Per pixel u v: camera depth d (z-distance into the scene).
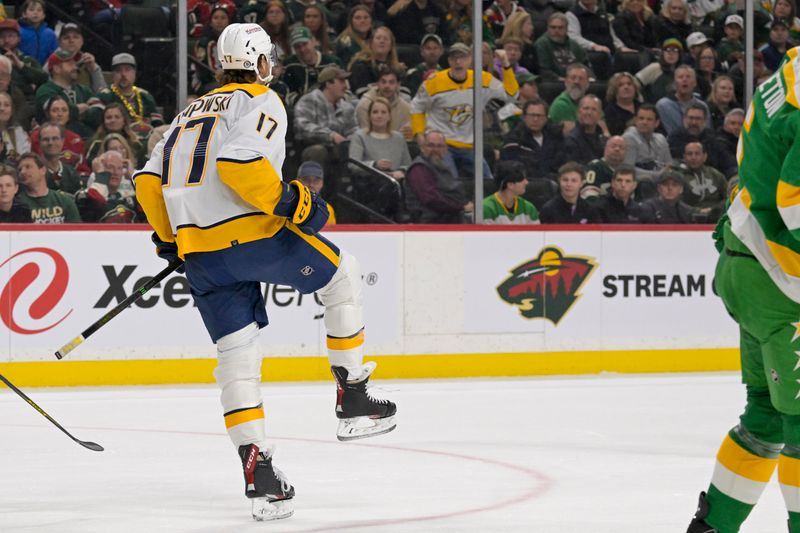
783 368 6.66
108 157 21.77
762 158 6.62
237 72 9.43
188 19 22.77
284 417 15.85
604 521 9.01
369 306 20.64
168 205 9.26
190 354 19.84
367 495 10.21
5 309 18.94
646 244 22.00
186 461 12.21
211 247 9.13
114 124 21.88
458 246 21.08
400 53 23.22
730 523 7.25
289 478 11.14
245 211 9.09
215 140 9.04
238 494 10.32
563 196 23.55
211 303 9.35
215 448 13.11
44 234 19.11
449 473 11.42
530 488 10.56
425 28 23.38
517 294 21.39
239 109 9.02
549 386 19.67
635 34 24.39
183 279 19.81
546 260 21.52
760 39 25.38
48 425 15.02
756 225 6.69
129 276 19.58
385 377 20.73
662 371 22.14
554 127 23.66
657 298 22.09
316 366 20.39
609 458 12.38
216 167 8.98
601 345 21.81
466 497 10.10
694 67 24.53
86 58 21.95
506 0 23.64
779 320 6.66
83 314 19.34
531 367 21.48
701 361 22.34
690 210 24.30
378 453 12.76
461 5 23.55
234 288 9.37
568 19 23.95
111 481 10.99
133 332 19.56
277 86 22.89
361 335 9.90
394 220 23.08
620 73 24.08
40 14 21.78
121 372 19.52
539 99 23.56
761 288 6.71
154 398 17.89
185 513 9.42
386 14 23.20
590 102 23.83
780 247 6.58
